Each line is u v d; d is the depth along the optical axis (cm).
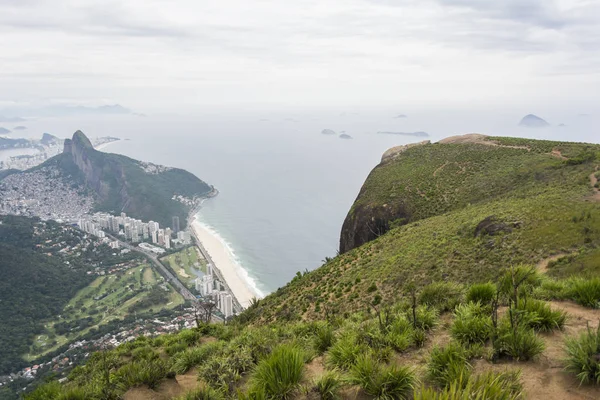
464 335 652
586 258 1731
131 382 932
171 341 1531
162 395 889
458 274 2094
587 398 464
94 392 893
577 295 830
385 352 666
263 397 587
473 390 446
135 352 1411
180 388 923
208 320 1742
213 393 738
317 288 2848
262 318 2639
